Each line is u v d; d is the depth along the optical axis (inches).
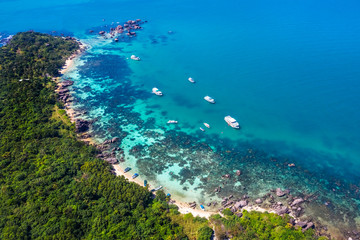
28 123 4692.4
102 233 2901.1
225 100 6023.6
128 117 5423.2
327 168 4375.0
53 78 6525.6
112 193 3449.8
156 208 3435.0
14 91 5457.7
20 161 3804.1
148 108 5738.2
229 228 3184.1
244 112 5644.7
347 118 5408.5
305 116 5487.2
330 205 3764.8
